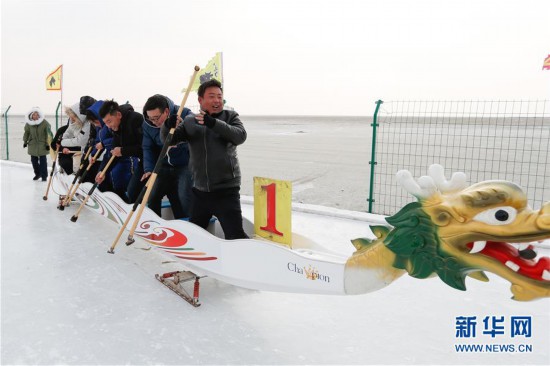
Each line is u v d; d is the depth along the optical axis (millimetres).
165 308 3051
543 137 21844
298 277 2559
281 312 3010
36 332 2676
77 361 2357
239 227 3262
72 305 3072
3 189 7727
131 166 4930
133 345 2535
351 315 2973
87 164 5633
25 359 2373
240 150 18891
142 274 3699
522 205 1826
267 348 2525
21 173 9766
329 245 4484
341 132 39562
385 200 7719
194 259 3154
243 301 3186
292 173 11281
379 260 2223
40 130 8492
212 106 3145
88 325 2779
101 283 3488
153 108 3641
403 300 3221
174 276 3303
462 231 1945
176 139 3250
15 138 23219
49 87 9258
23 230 5039
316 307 3096
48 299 3168
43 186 8102
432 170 2043
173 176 4039
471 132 26203
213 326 2791
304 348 2531
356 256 2309
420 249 2082
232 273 2898
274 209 3213
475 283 3562
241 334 2689
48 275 3645
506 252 1902
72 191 5883
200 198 3271
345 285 2355
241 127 3174
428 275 2084
